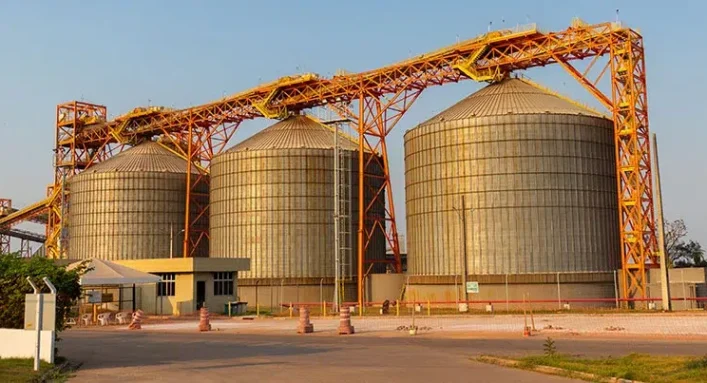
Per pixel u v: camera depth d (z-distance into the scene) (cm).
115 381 2397
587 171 7312
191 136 10275
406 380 2269
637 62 6950
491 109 7575
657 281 6588
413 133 8038
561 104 7675
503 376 2345
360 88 8306
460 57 7669
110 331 5481
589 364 2477
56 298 2967
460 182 7488
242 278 9012
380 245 9350
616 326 4506
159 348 3756
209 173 10488
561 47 7138
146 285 7706
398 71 8031
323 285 8900
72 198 11194
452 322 5288
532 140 7288
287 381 2295
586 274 7088
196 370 2675
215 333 5059
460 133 7550
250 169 9212
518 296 7069
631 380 2112
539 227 7162
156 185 10719
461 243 7375
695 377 2067
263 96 9344
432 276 7569
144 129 10925
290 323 5819
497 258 7200
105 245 10619
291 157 9094
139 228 10606
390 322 5550
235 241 9219
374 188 9319
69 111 12050
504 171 7300
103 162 11425
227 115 9819
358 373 2473
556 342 3653
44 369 2620
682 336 3819
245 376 2455
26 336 2873
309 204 9031
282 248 8962
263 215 9069
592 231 7231
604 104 7038
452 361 2853
